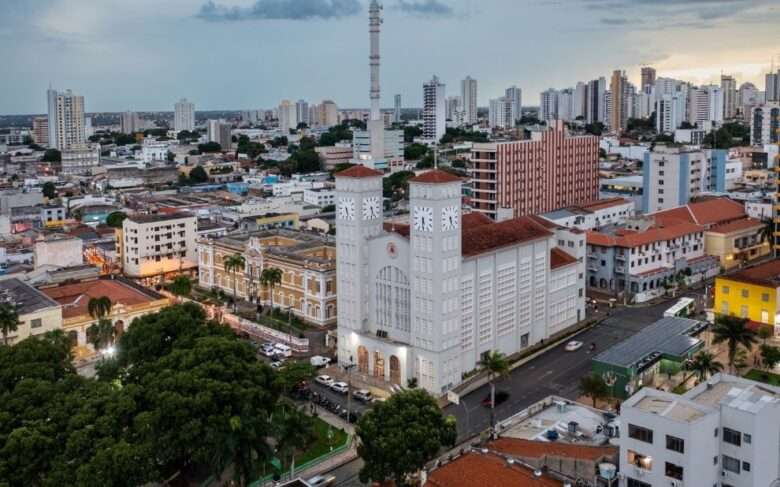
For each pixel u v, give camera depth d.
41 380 110.62
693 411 90.81
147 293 188.88
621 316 193.88
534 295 172.62
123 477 94.81
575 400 141.88
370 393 148.50
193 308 142.75
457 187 144.88
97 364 138.25
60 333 144.00
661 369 143.88
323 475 117.06
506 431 112.56
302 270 197.12
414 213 145.38
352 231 158.25
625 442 91.75
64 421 101.56
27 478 95.19
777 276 176.88
